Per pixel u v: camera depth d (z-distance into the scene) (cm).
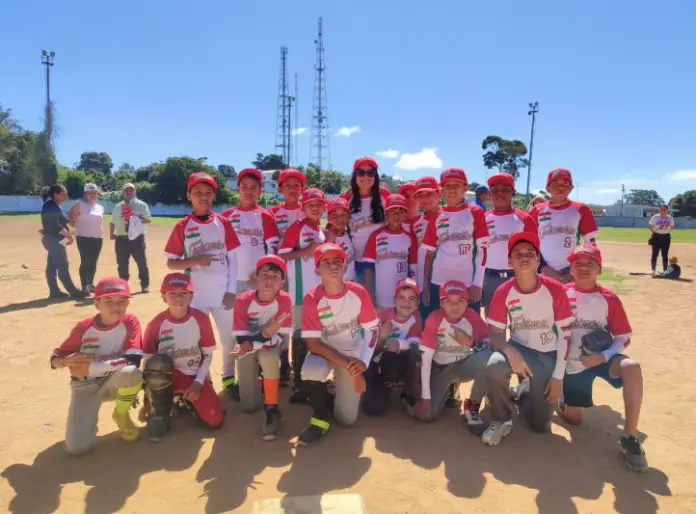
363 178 532
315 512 302
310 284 511
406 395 454
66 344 388
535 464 364
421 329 464
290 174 548
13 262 1327
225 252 486
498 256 526
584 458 375
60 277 900
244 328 432
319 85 7606
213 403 418
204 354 422
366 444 394
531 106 5309
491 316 418
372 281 530
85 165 10956
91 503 315
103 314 390
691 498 325
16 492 325
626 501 320
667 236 1296
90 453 377
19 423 421
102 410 454
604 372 402
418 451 383
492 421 410
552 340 405
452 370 438
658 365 582
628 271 1424
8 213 4222
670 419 443
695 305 917
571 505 315
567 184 523
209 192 475
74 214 904
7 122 5478
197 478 343
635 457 358
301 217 559
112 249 1648
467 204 504
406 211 521
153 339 413
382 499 320
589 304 417
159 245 1936
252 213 539
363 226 545
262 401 469
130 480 340
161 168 5875
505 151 6650
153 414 400
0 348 605
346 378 407
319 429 397
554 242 529
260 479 341
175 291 403
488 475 349
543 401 405
